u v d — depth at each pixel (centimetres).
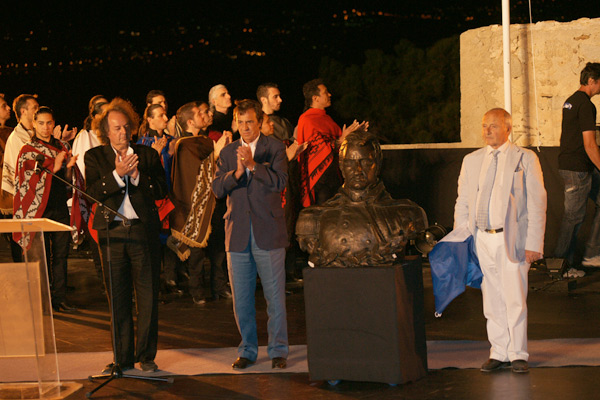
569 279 867
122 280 604
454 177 1020
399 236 553
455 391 536
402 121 1714
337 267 550
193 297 855
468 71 1126
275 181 602
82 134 901
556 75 1047
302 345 673
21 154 795
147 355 611
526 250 569
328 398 535
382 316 539
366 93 1748
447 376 570
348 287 545
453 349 641
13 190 848
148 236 604
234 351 662
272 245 604
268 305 613
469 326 716
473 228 581
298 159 928
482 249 579
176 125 977
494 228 573
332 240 555
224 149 627
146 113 900
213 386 570
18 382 598
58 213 814
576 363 585
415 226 558
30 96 852
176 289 910
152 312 609
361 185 561
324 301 551
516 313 571
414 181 1047
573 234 909
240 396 547
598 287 854
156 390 566
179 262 973
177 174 848
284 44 1905
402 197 1056
